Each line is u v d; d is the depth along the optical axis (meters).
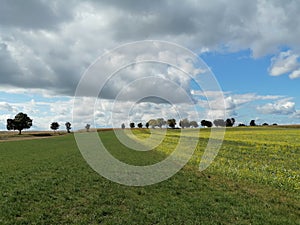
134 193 14.06
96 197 13.23
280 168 20.06
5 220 10.12
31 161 27.31
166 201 12.63
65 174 19.34
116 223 9.90
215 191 14.33
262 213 10.84
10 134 115.75
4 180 17.39
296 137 44.16
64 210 11.30
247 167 20.56
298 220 10.24
